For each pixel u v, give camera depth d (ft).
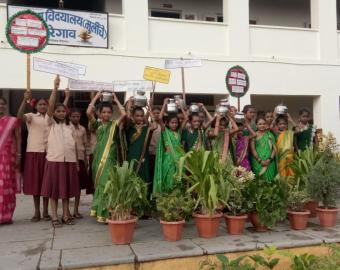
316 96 36.78
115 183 14.02
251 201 15.30
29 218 18.89
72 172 17.40
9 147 17.52
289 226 16.62
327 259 12.25
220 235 15.16
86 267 12.14
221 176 14.62
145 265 12.60
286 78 35.35
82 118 34.55
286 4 43.91
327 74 36.68
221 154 18.13
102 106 17.72
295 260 12.47
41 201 23.61
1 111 17.51
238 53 33.99
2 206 17.20
